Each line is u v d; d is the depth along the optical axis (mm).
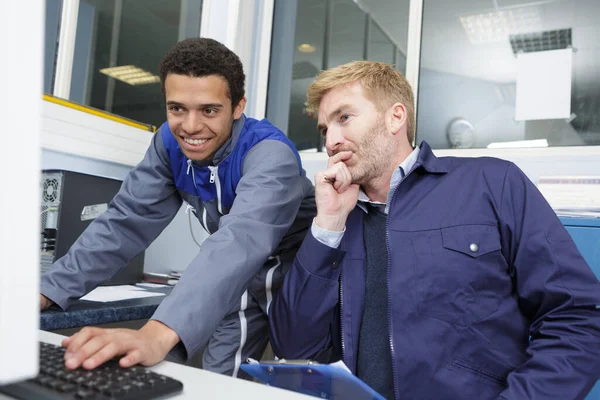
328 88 1023
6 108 281
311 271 940
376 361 916
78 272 1035
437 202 954
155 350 585
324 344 1006
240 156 1066
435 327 863
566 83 1895
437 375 842
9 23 282
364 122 993
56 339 641
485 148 1978
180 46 944
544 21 1963
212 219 1225
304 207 1220
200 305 710
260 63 2420
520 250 874
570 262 832
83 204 1287
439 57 2113
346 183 979
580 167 1761
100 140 1502
